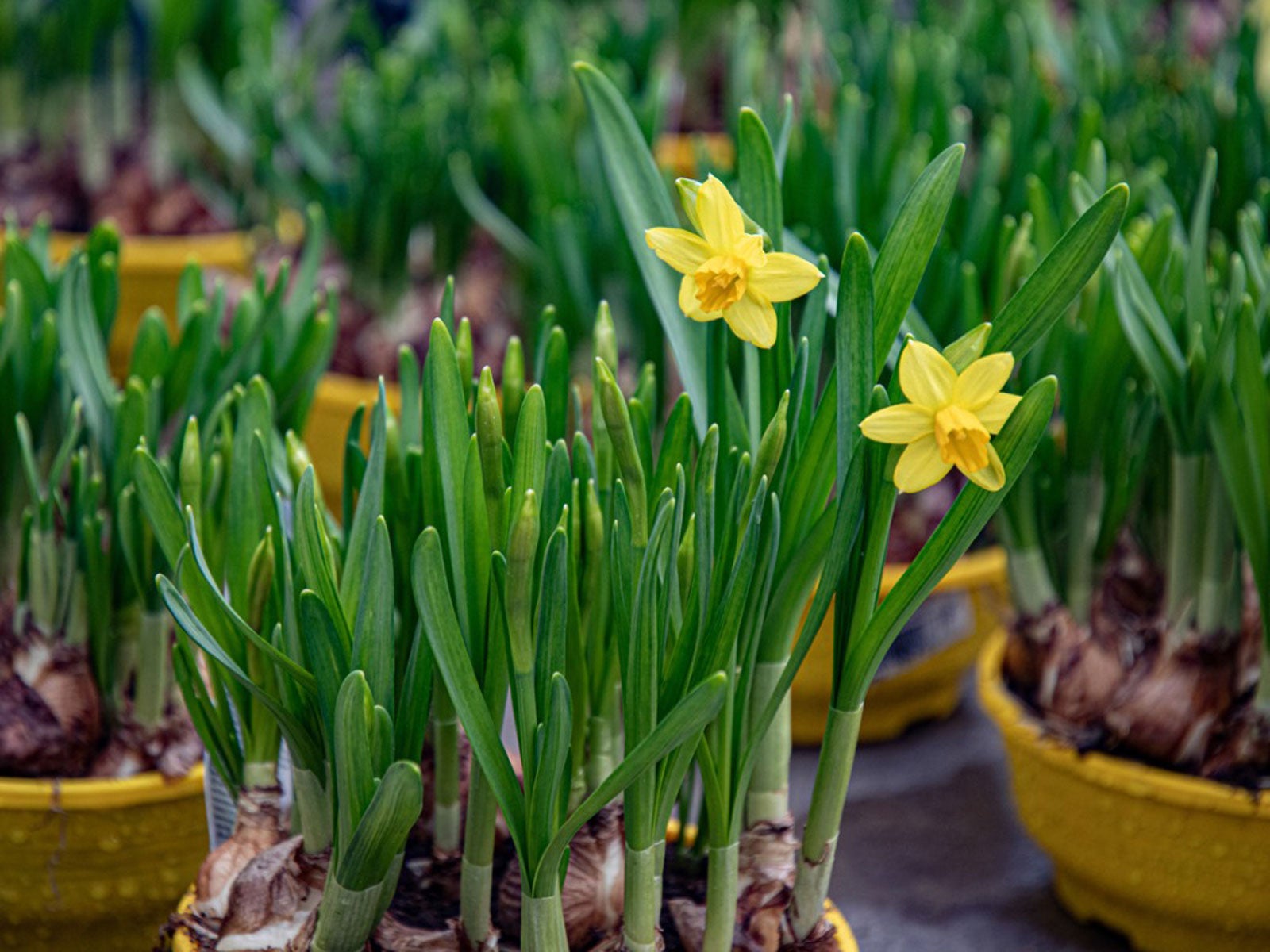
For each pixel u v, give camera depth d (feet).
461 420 3.09
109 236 4.20
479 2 8.56
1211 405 3.86
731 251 2.93
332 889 3.13
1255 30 6.27
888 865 5.05
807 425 3.22
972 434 2.88
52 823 3.85
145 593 3.81
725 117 9.04
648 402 3.45
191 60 7.73
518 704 3.04
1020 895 4.87
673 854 3.58
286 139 6.81
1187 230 5.33
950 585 5.38
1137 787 4.14
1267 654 4.04
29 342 3.99
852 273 2.98
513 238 5.99
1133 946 4.51
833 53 6.85
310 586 3.16
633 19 9.20
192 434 3.50
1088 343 4.14
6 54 7.79
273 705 3.22
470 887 3.24
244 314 4.00
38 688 3.87
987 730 6.09
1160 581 4.35
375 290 6.43
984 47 7.27
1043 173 5.16
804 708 5.66
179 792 3.89
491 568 3.07
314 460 6.37
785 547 3.20
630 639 3.04
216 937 3.35
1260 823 4.07
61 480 4.07
